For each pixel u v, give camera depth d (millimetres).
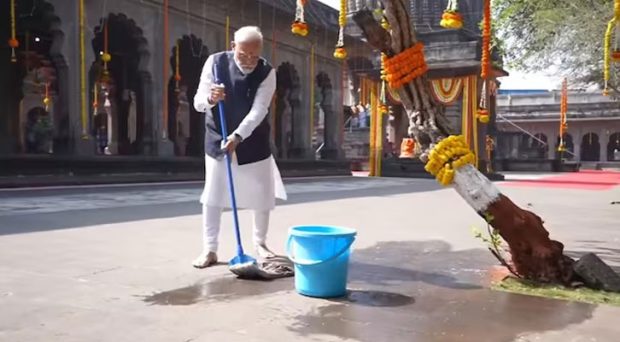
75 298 3549
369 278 4277
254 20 24047
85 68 17250
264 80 4598
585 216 8984
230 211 8695
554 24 12273
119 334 2867
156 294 3688
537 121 50688
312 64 27984
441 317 3254
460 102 28531
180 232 6453
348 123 43594
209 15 21844
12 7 16828
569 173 38375
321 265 3623
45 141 26922
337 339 2842
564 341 2863
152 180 18469
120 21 20203
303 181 21469
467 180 4156
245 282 4055
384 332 2967
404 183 20484
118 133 27312
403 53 4184
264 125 4715
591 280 3959
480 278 4289
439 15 32250
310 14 27797
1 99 21688
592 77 15891
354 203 11031
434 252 5453
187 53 25359
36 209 8797
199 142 27422
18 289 3748
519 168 41625
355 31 30984
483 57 5215
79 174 16328
